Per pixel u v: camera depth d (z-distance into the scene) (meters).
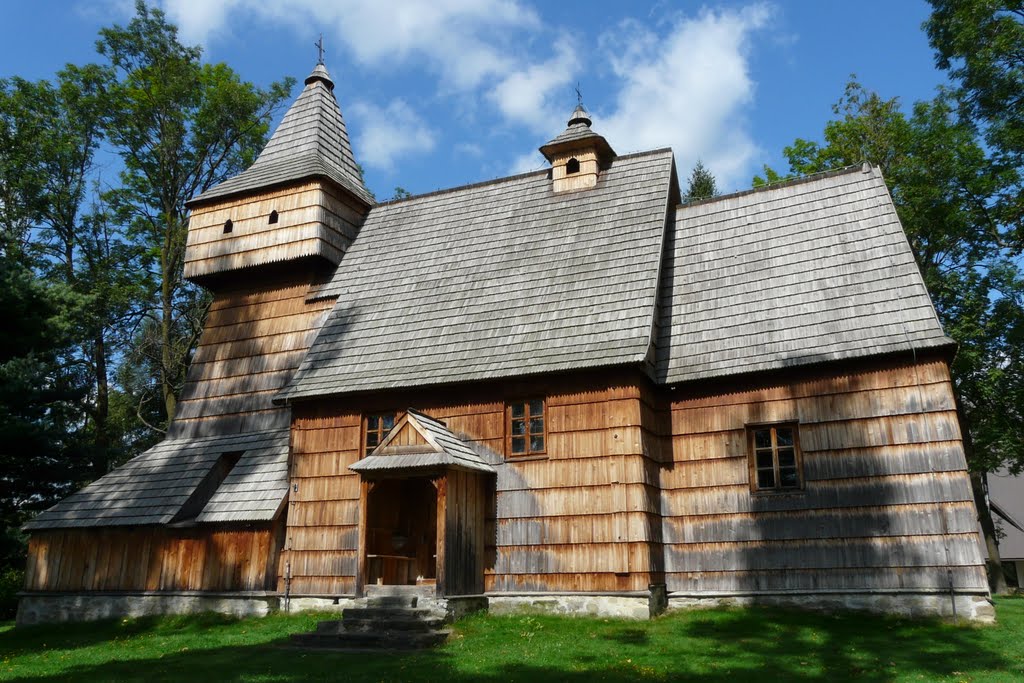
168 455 23.27
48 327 26.38
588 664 12.46
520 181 23.98
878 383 16.50
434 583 16.61
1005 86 25.33
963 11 25.56
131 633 18.92
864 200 19.34
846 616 15.59
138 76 34.38
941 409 15.84
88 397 34.88
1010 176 26.72
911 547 15.52
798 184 20.64
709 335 18.62
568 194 22.61
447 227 23.64
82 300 27.86
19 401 24.50
